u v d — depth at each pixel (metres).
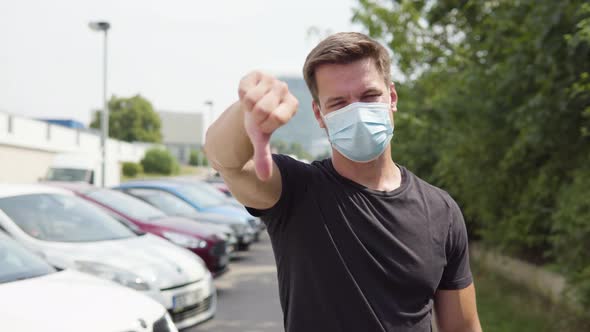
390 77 1.70
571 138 5.40
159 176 59.88
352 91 1.62
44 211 5.56
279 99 0.99
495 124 6.43
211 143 1.35
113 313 3.39
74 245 5.23
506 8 6.48
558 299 6.22
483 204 7.25
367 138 1.59
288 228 1.61
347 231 1.59
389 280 1.58
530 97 5.83
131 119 89.50
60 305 3.33
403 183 1.73
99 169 18.72
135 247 5.53
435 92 9.77
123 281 4.88
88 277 4.03
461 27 10.00
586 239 4.86
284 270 1.64
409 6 10.42
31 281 3.69
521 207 6.71
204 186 14.29
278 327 6.10
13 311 3.17
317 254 1.57
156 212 8.20
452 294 1.77
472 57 7.54
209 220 10.25
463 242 1.75
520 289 7.38
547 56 5.07
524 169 6.61
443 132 8.55
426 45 10.64
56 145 31.33
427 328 1.62
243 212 12.51
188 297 5.32
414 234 1.63
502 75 5.97
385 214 1.63
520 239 6.85
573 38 4.52
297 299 1.59
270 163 1.04
